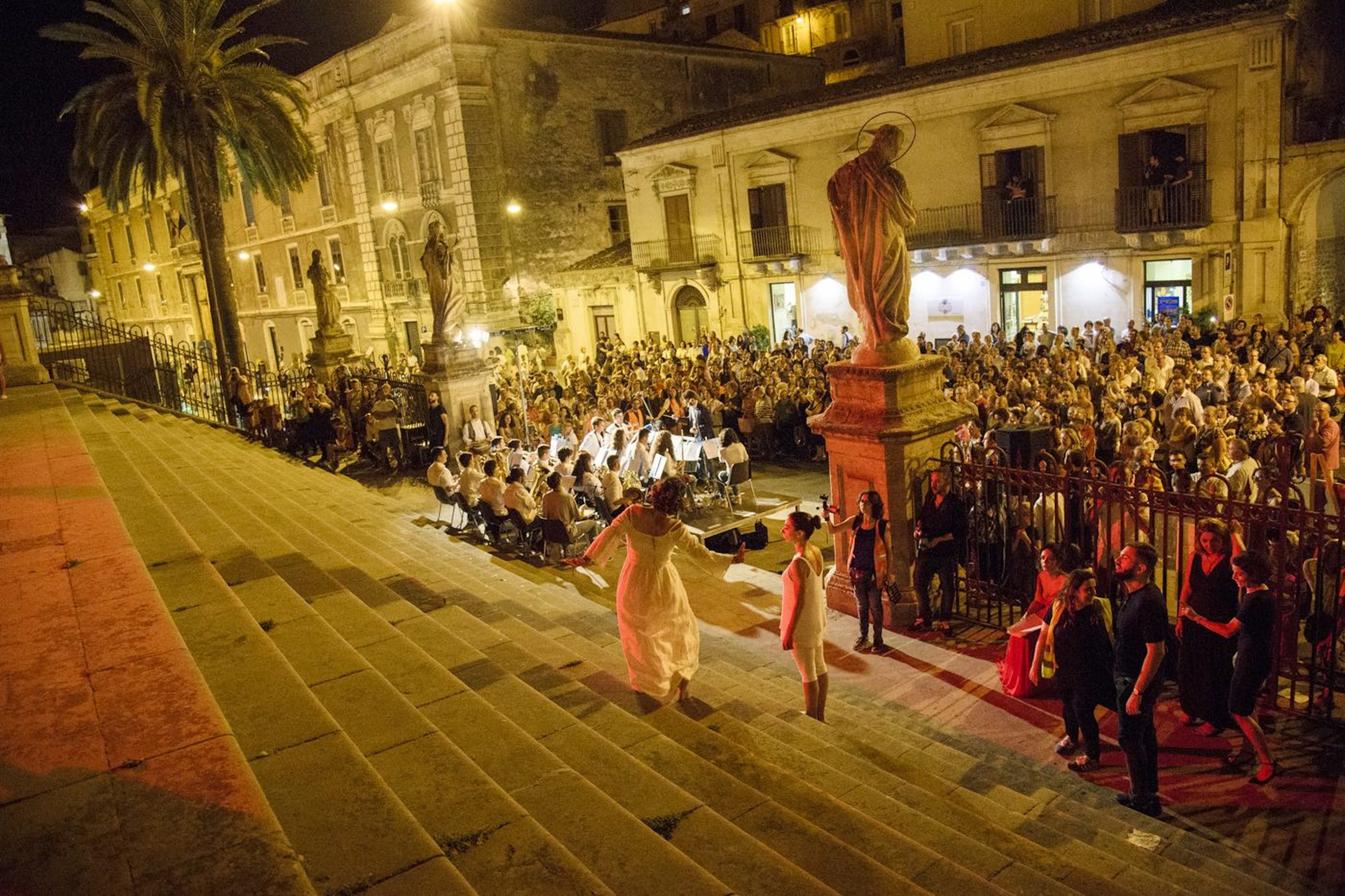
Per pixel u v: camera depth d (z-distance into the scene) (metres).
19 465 9.39
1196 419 12.98
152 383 23.52
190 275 54.69
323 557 9.47
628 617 6.42
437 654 6.31
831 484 10.14
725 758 5.20
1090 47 22.84
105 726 3.79
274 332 50.38
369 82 37.16
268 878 2.87
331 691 4.81
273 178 28.88
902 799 5.30
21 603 5.20
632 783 4.37
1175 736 6.87
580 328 37.28
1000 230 25.58
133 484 9.00
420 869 3.10
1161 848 5.43
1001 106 25.05
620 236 38.72
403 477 18.73
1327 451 11.67
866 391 9.42
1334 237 23.06
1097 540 8.02
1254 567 5.97
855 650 8.88
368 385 21.52
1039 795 6.09
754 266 31.73
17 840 3.08
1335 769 6.23
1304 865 5.32
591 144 37.44
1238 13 20.28
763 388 19.78
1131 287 23.70
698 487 16.03
